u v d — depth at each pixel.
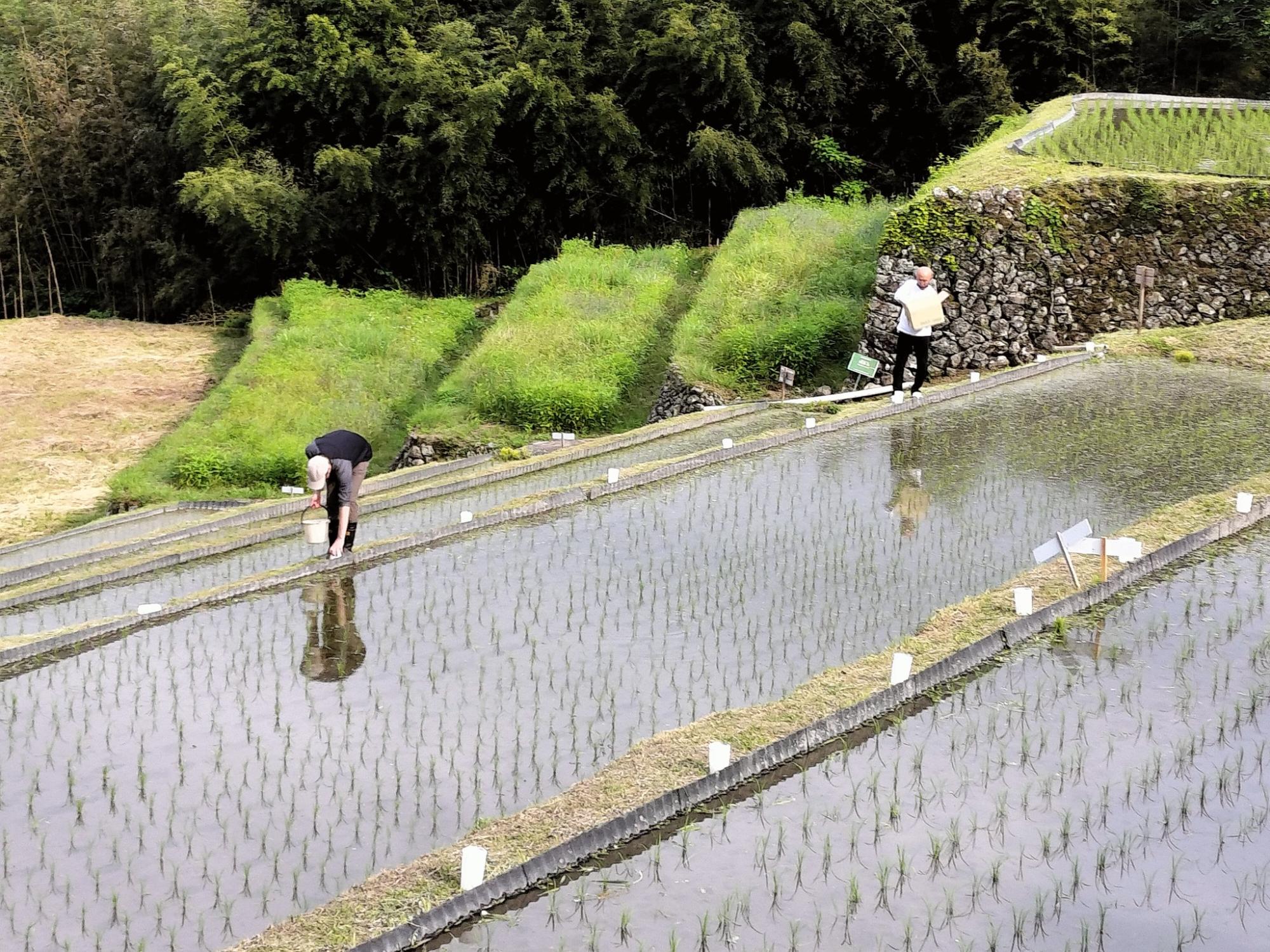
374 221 33.84
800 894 6.45
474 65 34.50
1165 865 6.59
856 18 34.94
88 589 13.20
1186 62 34.53
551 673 9.33
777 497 13.38
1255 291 20.33
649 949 6.04
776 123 34.81
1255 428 14.84
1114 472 13.41
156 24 36.09
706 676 9.13
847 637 9.70
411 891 6.46
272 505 16.67
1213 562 10.67
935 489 13.26
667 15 34.62
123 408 26.42
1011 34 34.09
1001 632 9.17
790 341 21.06
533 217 35.47
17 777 8.11
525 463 17.03
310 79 33.53
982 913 6.24
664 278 28.06
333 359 25.88
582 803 7.21
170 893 6.74
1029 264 20.14
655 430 17.88
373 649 10.02
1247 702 8.25
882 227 24.31
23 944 6.33
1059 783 7.38
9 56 36.28
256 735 8.58
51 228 36.38
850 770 7.62
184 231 35.72
